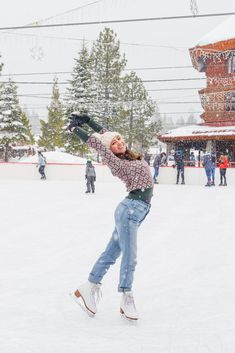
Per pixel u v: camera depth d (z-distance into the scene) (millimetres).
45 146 61406
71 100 43531
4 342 3143
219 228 9383
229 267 5871
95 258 6445
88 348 3070
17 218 10852
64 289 4773
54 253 6777
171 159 39594
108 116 43844
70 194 17875
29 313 3914
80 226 9656
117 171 3709
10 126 47531
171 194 18250
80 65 43719
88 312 3838
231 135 35281
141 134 52125
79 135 3686
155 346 3125
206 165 23188
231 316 3844
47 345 3107
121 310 3734
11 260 6242
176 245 7520
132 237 3727
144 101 49656
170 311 4023
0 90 47938
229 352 3006
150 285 4969
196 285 4965
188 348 3078
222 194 18203
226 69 36719
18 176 27969
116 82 45000
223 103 37188
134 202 3721
